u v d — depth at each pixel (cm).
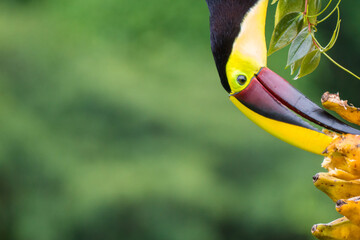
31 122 1633
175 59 1883
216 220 1552
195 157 1591
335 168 174
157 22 2011
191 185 1527
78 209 1519
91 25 1958
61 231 1552
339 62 1755
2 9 1850
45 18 1858
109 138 1622
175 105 1652
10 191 1603
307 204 1582
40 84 1678
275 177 1605
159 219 1515
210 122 1625
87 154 1605
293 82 1686
